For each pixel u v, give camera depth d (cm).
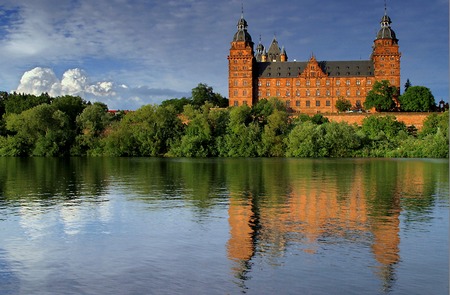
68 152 13962
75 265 2469
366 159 11762
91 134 14250
